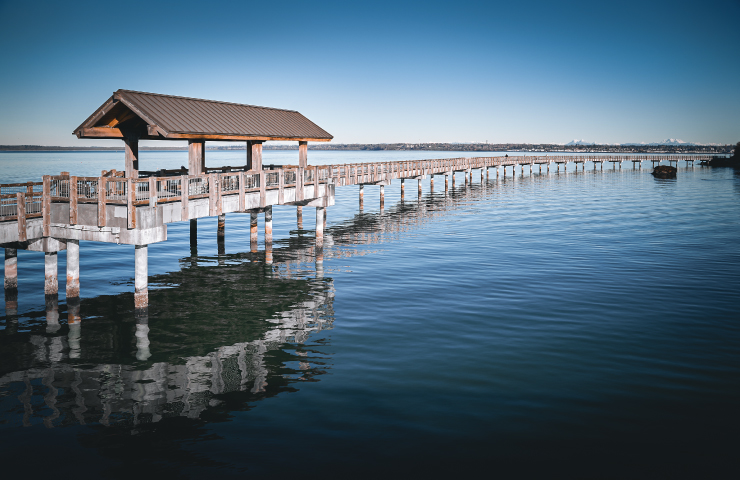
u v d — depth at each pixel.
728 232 33.12
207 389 12.00
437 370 12.85
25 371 12.99
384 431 10.05
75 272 17.98
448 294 19.61
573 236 32.22
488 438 9.77
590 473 8.74
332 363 13.41
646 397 11.33
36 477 8.70
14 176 78.75
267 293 20.14
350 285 21.16
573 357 13.53
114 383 12.35
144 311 17.11
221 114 24.30
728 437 9.78
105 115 20.05
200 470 8.88
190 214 18.53
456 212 44.62
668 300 18.47
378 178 43.62
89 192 17.45
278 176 25.70
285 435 9.95
